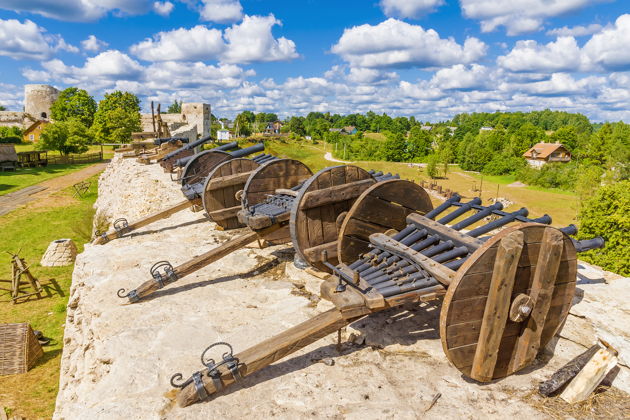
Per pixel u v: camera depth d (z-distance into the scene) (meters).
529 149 93.75
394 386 3.46
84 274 6.43
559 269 3.42
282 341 3.58
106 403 3.36
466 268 3.02
